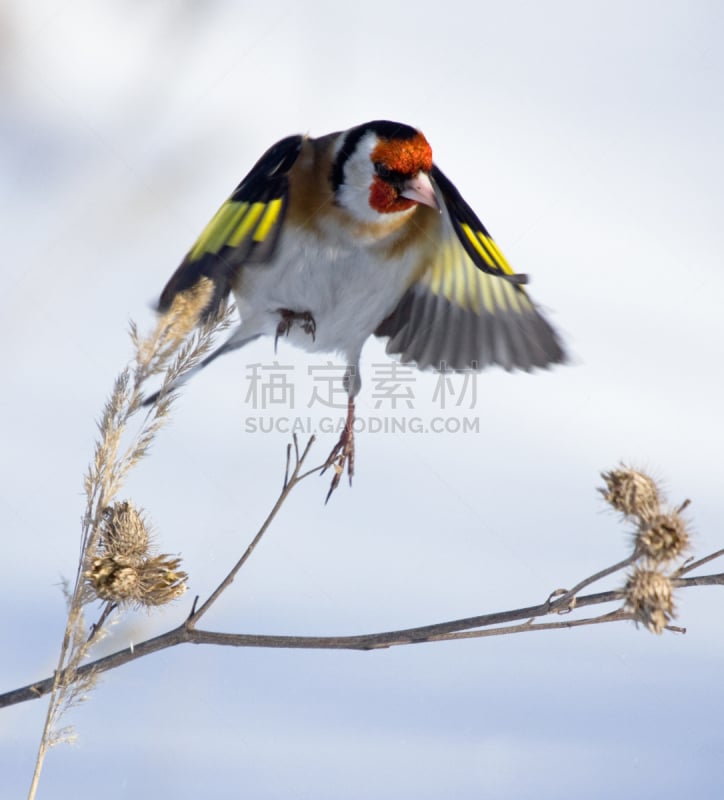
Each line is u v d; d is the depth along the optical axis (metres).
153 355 4.20
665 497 4.33
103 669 4.11
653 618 4.03
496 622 4.15
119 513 4.31
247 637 4.13
